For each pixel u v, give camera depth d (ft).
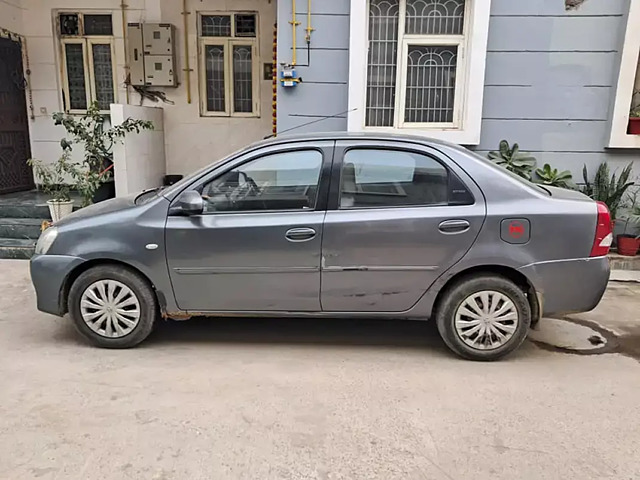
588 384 10.48
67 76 26.16
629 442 8.50
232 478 7.55
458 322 11.37
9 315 14.06
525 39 18.48
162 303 11.76
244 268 11.39
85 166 25.12
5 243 20.51
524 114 18.99
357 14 18.01
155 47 25.29
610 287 17.01
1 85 24.20
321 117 19.13
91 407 9.36
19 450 8.10
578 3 18.13
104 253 11.45
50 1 25.26
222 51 25.76
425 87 19.01
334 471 7.73
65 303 11.96
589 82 18.66
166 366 11.06
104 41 25.80
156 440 8.41
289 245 11.20
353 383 10.41
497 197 11.06
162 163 26.37
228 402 9.59
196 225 11.32
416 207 11.15
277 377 10.62
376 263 11.21
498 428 8.87
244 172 11.48
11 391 9.90
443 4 18.35
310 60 18.71
